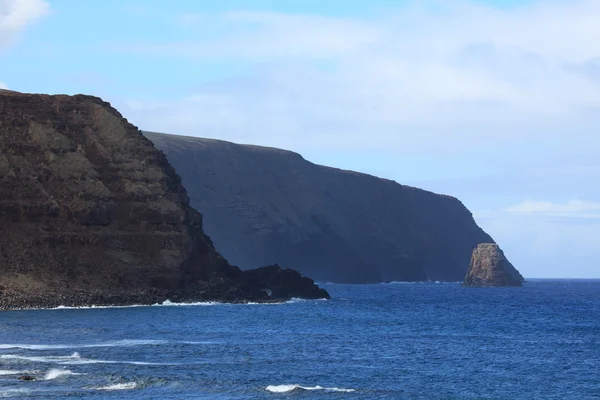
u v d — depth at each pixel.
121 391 79.56
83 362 96.12
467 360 110.00
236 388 83.00
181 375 89.50
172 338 124.38
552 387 90.50
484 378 95.31
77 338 119.88
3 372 87.31
